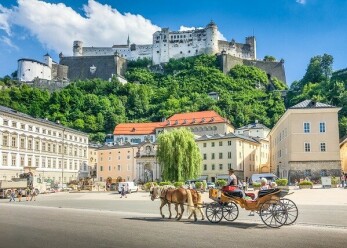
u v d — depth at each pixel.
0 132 84.69
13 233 18.73
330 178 62.62
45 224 22.34
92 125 186.00
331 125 75.44
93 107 198.00
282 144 89.88
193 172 76.25
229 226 20.80
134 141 158.12
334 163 74.38
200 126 143.25
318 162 74.88
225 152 107.62
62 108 192.25
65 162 113.38
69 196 68.06
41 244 15.73
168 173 75.62
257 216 26.45
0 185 67.62
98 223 22.61
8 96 181.75
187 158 76.00
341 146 99.00
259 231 18.78
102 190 92.19
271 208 20.75
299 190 56.78
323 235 17.42
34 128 98.00
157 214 28.78
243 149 110.81
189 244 15.35
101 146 144.88
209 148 110.94
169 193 24.75
